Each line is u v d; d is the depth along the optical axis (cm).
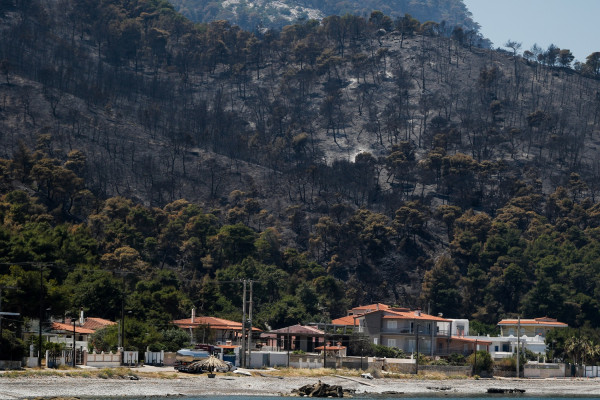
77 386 18212
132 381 19762
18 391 16925
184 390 19275
